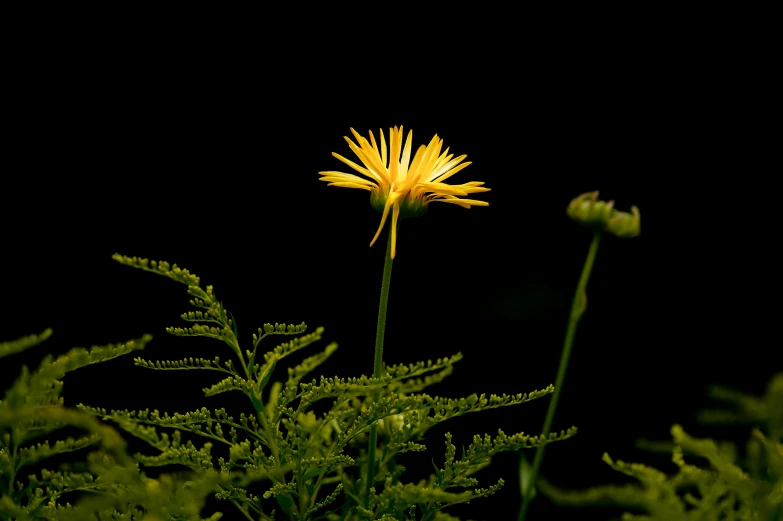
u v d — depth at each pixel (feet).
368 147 2.24
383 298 2.22
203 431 2.17
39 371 2.06
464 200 2.24
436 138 2.23
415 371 2.22
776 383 2.26
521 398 2.16
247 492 2.18
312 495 2.21
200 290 2.15
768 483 2.19
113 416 2.13
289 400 2.17
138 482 2.09
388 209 2.22
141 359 2.13
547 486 2.21
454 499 2.12
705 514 2.19
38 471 2.25
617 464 2.21
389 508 2.16
